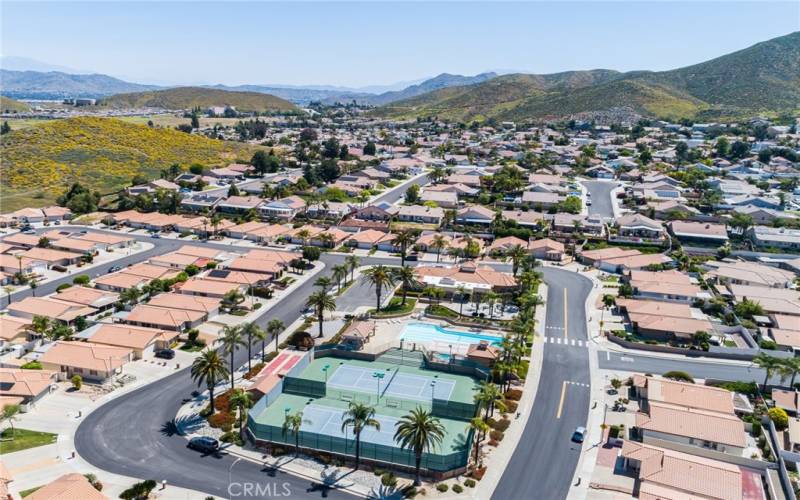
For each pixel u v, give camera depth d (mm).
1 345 130125
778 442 95562
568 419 105938
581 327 146500
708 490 83312
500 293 166250
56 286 171750
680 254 197875
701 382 119125
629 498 84625
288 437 96625
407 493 85625
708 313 154875
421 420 87438
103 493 83875
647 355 132250
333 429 101188
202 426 102562
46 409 106500
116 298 156000
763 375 122688
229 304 156125
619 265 188625
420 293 170125
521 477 89625
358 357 130375
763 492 85375
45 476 87438
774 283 170000
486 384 103750
